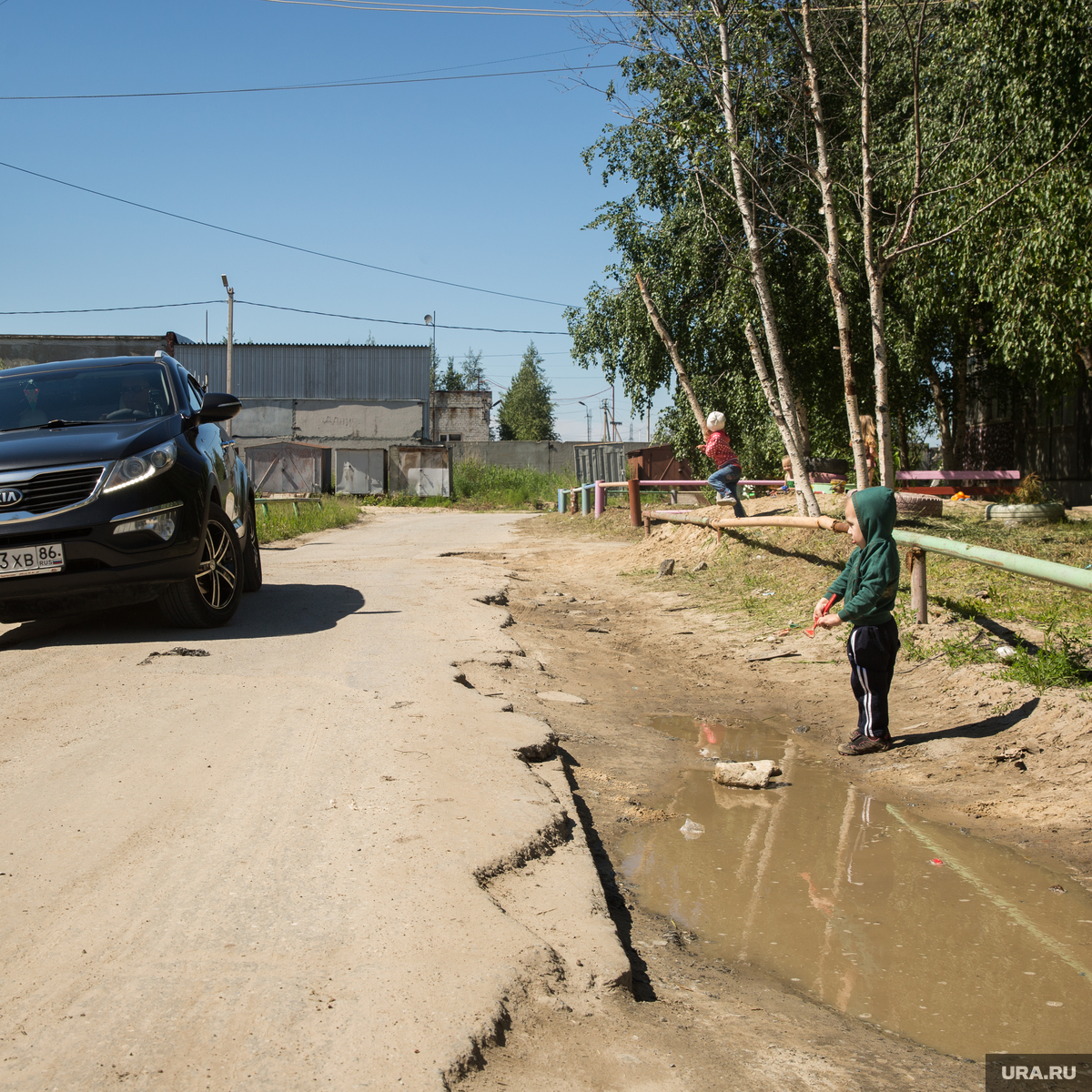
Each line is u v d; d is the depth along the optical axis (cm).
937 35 1254
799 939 289
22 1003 216
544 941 254
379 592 880
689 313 1850
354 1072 193
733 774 438
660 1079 204
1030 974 269
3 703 470
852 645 488
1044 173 1078
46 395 693
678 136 958
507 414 7962
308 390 4334
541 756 434
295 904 265
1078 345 1168
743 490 1730
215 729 429
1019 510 985
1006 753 447
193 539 614
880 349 898
